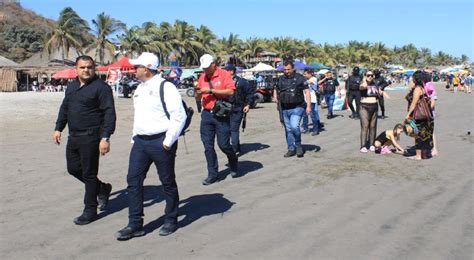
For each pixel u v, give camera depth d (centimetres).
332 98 1669
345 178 723
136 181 480
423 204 584
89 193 522
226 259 422
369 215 542
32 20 10344
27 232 496
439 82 8544
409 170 775
